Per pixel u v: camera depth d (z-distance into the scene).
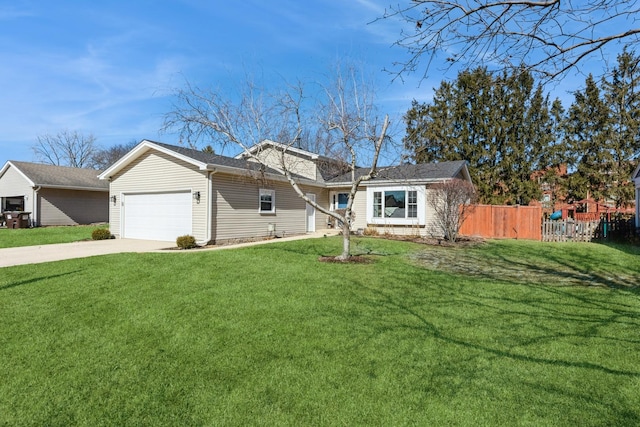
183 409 2.94
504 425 2.65
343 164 10.70
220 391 3.17
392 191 17.09
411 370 3.47
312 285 6.56
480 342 4.11
